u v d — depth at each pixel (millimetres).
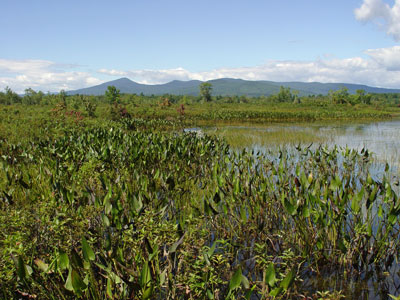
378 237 4121
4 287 2621
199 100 88000
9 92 49375
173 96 99375
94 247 3416
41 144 7945
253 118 31266
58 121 16844
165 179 5043
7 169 5785
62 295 2639
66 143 8422
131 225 3174
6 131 13258
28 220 3154
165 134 11547
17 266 2420
